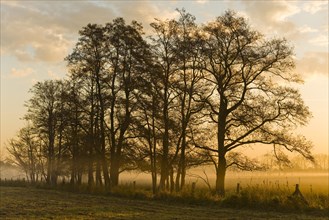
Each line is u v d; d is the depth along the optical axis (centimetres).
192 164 4288
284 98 3884
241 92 4100
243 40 3969
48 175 6856
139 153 4872
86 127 5112
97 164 5356
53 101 6600
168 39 4303
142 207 2798
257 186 3161
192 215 2366
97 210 2577
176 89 4316
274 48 3956
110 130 4884
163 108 4434
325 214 2464
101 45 4816
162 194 3519
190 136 4259
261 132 3941
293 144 3881
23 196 3906
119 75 4753
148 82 4475
